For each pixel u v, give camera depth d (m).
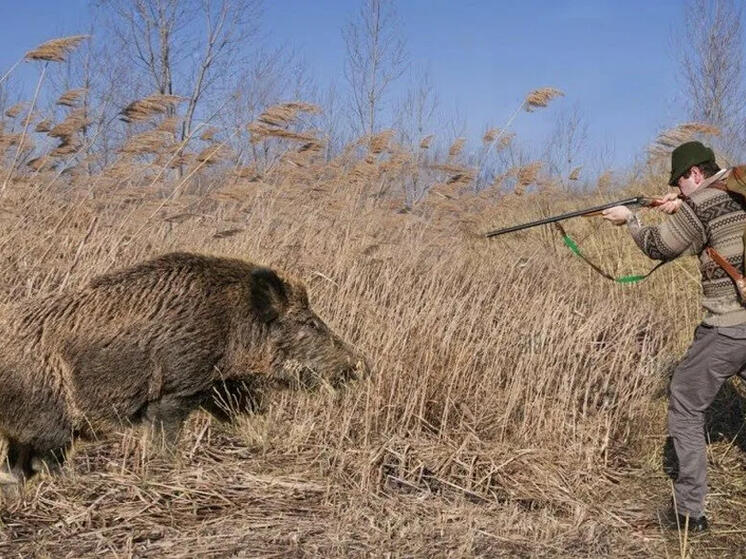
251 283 5.64
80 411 5.12
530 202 12.54
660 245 5.38
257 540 4.70
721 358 5.24
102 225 8.62
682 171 5.43
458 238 10.43
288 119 8.22
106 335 5.15
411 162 11.05
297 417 6.70
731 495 6.11
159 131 8.32
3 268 7.86
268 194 9.56
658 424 7.35
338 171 9.92
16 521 4.79
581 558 4.86
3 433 5.03
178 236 8.93
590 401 7.71
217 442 6.39
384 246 9.25
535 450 6.42
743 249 5.11
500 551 4.86
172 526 4.87
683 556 4.93
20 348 5.00
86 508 4.98
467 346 7.50
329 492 5.52
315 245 9.21
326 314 8.01
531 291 9.99
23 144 8.60
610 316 9.31
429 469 6.14
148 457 5.55
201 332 5.41
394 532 4.97
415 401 6.78
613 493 6.16
